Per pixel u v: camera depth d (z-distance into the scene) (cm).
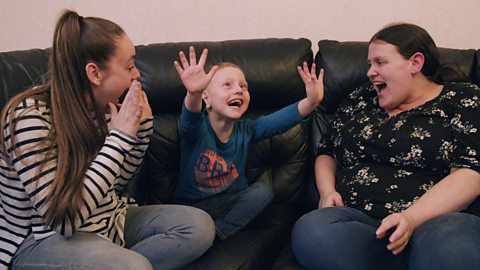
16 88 156
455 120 144
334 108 185
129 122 120
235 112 157
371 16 203
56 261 117
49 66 123
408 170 150
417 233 125
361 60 179
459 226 118
